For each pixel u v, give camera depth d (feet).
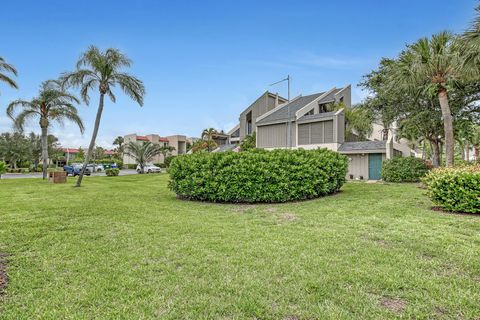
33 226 19.60
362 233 17.08
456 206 22.17
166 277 11.13
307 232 17.48
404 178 51.88
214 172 30.12
